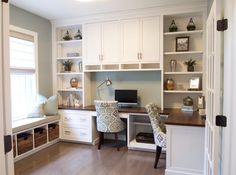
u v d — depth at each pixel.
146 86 4.23
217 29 1.49
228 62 1.40
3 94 1.05
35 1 3.38
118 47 4.02
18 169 2.97
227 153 1.41
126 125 4.04
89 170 2.94
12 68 3.59
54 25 4.52
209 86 1.89
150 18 3.79
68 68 4.63
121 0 3.35
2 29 1.03
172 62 3.89
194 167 2.62
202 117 2.97
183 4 3.53
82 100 4.56
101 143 4.02
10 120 1.09
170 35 3.99
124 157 3.42
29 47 3.97
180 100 4.01
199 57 3.86
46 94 4.43
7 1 1.06
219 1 1.48
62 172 2.88
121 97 4.24
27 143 3.46
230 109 1.39
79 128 4.14
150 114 3.05
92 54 4.22
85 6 3.62
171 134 2.69
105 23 4.09
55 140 4.20
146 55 3.85
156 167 3.02
